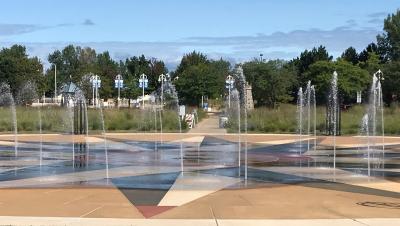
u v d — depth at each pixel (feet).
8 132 115.24
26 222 30.55
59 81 380.37
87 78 314.96
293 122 125.29
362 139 100.58
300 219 31.55
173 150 80.07
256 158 69.31
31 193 41.27
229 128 125.39
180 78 256.11
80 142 93.15
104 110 148.66
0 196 39.83
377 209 34.88
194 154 74.28
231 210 34.37
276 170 57.06
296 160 67.21
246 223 30.35
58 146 85.71
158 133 114.52
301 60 348.18
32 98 293.02
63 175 52.49
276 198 39.32
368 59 325.42
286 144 90.79
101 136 106.01
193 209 34.71
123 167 59.11
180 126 126.41
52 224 30.04
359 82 252.42
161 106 162.81
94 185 45.75
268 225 29.89
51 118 131.64
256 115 137.59
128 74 348.79
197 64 296.51
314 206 35.96
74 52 427.74
